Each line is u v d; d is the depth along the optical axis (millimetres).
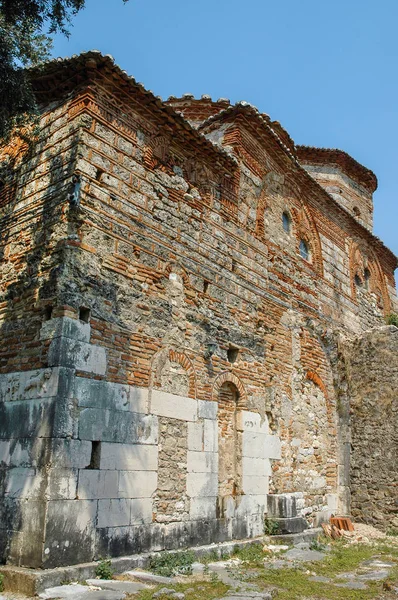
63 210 9398
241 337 12758
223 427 11836
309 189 17438
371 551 11820
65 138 10039
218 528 10836
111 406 9055
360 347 16766
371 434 15844
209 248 12312
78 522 8117
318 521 14508
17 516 7996
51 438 8016
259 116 14273
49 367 8461
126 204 10336
